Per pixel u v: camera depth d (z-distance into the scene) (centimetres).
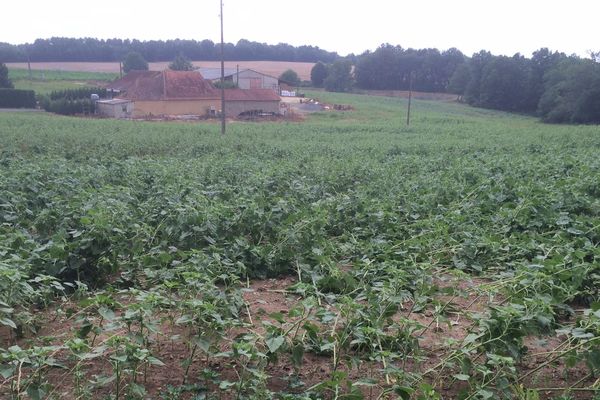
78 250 685
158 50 13000
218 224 828
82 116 5706
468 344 498
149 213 923
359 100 8638
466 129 4719
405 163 1964
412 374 461
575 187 1139
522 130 4497
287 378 489
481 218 973
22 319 550
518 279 616
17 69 10050
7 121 3741
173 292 652
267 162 1920
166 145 2659
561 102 6988
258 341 509
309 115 6625
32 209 1022
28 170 1241
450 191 1175
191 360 492
